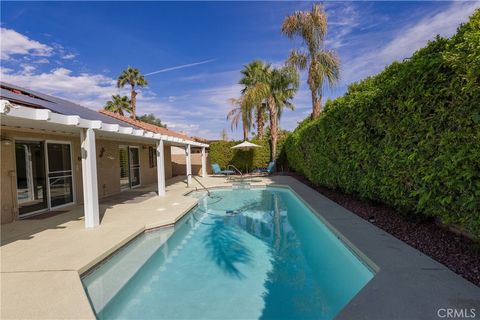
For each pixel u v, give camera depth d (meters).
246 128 23.36
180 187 14.86
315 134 11.35
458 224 4.52
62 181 9.39
